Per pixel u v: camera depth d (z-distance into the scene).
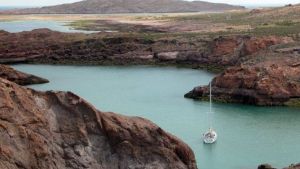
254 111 87.12
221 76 97.25
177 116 82.88
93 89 107.69
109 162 39.69
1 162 33.94
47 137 37.88
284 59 103.50
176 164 41.75
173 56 145.00
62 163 37.88
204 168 57.22
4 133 35.31
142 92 104.62
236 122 79.06
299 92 92.31
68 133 38.97
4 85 37.56
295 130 74.25
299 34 139.88
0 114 36.06
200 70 134.00
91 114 39.97
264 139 69.25
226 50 137.75
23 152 35.72
